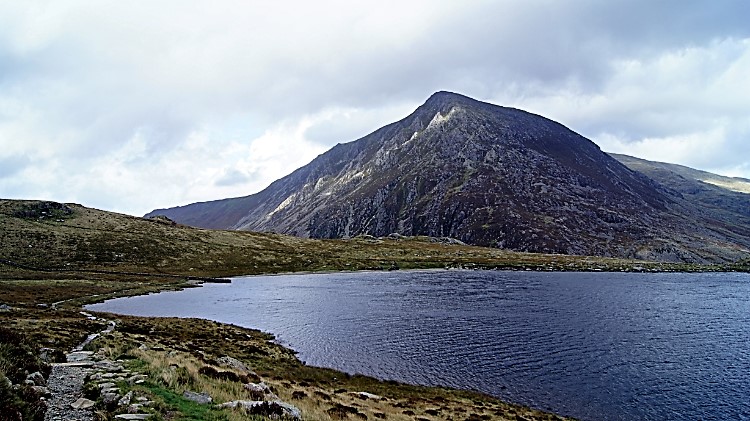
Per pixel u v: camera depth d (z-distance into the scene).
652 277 161.88
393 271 180.12
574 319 77.38
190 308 88.69
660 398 41.06
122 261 145.38
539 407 38.75
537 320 76.56
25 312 54.12
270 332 67.06
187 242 182.12
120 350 30.36
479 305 93.00
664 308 89.69
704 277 163.25
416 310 86.81
